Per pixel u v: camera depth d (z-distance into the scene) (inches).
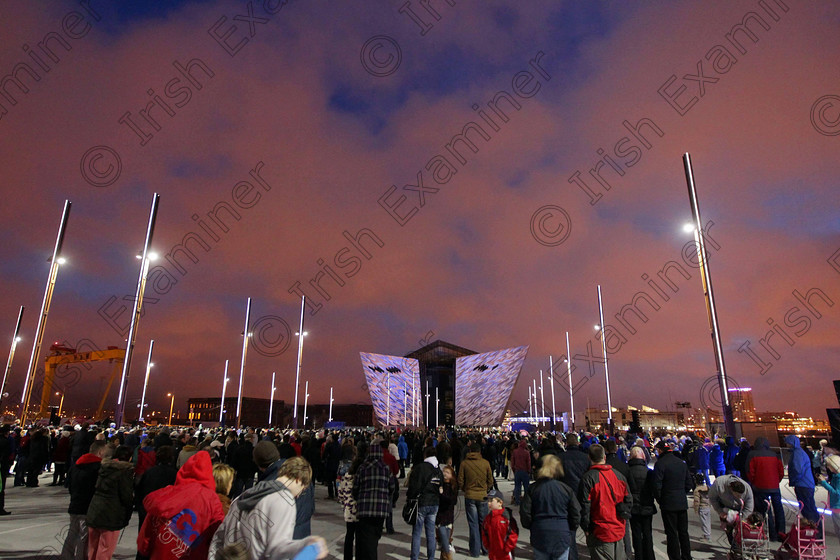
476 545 365.1
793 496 663.8
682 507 315.6
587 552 376.5
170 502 167.9
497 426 3294.8
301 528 241.4
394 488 333.1
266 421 6402.6
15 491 663.8
